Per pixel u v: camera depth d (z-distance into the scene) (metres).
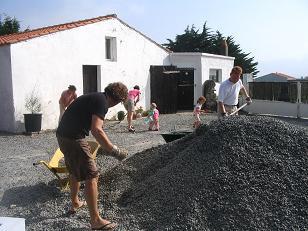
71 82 15.74
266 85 21.00
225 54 26.62
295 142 5.55
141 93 19.42
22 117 13.93
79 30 16.02
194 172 5.24
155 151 6.77
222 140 5.52
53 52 14.97
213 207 4.69
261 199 4.73
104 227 4.65
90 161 4.72
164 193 5.15
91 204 4.68
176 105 20.98
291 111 19.98
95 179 4.73
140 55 19.39
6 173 7.90
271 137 5.58
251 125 5.77
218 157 5.28
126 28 18.50
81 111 4.67
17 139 12.55
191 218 4.56
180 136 8.33
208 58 22.53
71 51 15.72
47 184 6.83
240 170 5.08
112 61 17.89
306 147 5.50
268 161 5.20
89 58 16.56
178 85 22.17
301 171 5.11
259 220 4.49
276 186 4.89
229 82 7.72
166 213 4.77
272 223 4.46
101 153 8.13
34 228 4.85
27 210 5.54
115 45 18.03
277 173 5.06
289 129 5.82
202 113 21.03
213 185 4.91
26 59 14.04
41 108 14.55
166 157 6.33
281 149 5.43
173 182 5.26
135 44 19.05
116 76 18.08
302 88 19.53
